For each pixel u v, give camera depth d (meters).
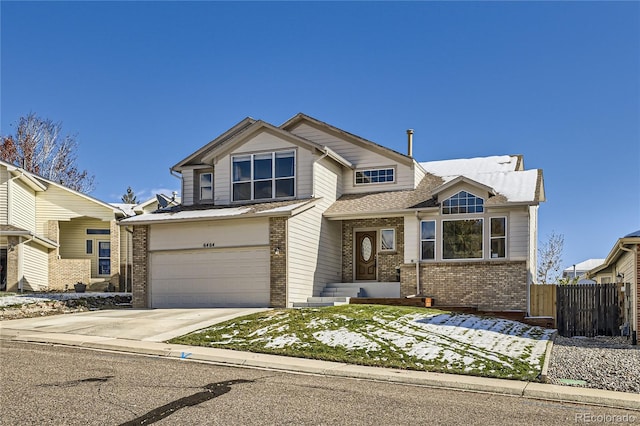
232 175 24.94
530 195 21.97
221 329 15.88
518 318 20.17
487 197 22.30
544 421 8.50
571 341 16.73
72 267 31.94
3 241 28.06
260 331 15.41
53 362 11.73
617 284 18.98
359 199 25.38
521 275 21.56
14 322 18.14
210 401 8.92
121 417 7.93
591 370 12.14
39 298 22.66
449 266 22.55
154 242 23.45
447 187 22.67
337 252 25.45
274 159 24.34
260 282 21.59
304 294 22.42
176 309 21.59
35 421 7.61
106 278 33.38
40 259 30.48
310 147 23.84
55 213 32.56
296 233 22.02
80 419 7.78
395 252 24.62
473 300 22.08
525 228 21.73
